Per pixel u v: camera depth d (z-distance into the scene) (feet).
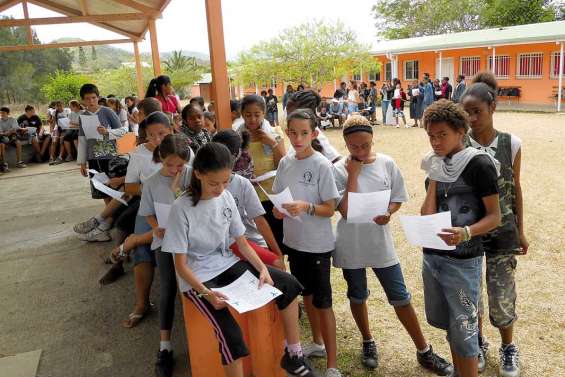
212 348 9.20
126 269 15.79
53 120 46.21
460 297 7.91
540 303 12.36
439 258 8.09
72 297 14.05
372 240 9.37
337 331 11.55
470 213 7.69
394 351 10.59
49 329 12.28
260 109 11.32
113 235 19.31
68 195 27.73
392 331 11.43
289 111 10.93
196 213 8.10
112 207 17.92
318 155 9.30
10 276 15.92
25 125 42.91
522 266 14.66
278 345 9.30
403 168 30.94
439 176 7.92
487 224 7.48
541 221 18.78
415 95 53.26
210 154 7.56
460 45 69.46
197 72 150.82
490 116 8.80
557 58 65.05
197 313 8.91
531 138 39.34
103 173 17.11
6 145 39.91
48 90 93.81
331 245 9.45
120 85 121.49
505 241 8.95
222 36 13.08
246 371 9.66
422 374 9.75
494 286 9.27
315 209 9.02
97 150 19.10
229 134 10.17
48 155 42.55
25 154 41.32
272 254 9.20
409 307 9.59
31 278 15.64
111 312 13.01
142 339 11.57
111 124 19.70
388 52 79.51
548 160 30.25
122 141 20.47
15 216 23.68
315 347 10.44
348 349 10.77
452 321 8.07
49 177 34.22
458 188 7.74
